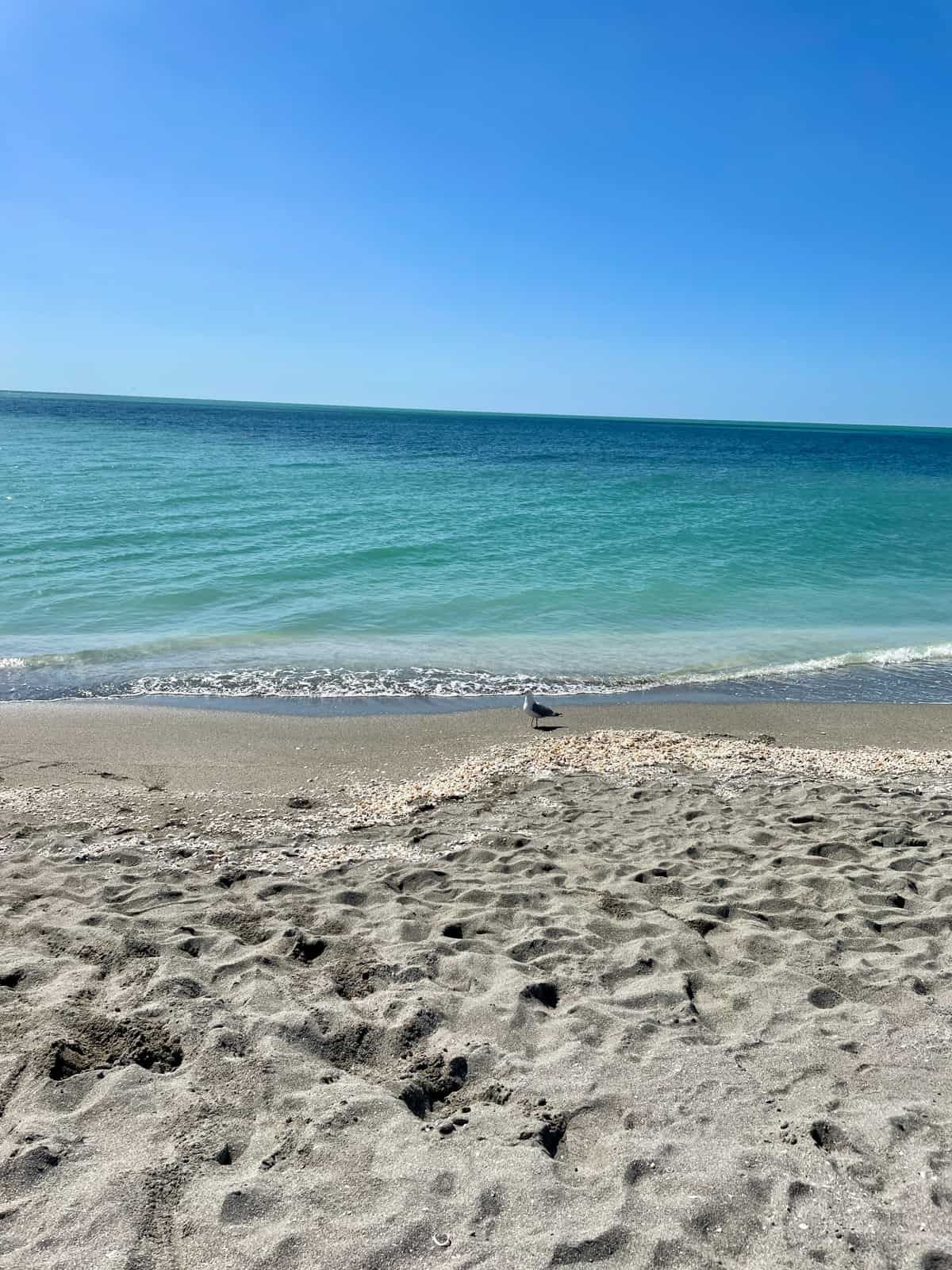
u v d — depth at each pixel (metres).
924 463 72.81
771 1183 3.00
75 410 130.50
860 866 6.12
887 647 15.59
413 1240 2.74
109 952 4.64
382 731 10.85
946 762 9.44
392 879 5.91
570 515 28.00
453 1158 3.12
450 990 4.39
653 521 27.19
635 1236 2.77
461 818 7.39
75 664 13.45
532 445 84.31
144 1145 3.15
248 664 13.78
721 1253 2.74
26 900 5.48
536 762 9.25
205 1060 3.66
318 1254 2.68
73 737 10.18
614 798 7.89
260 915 5.26
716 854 6.38
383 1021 4.03
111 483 31.50
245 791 8.46
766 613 17.70
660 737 10.27
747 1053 3.84
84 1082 3.51
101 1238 2.70
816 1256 2.72
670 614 17.36
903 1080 3.65
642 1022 4.05
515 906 5.47
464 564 20.53
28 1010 4.02
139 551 20.28
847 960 4.75
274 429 96.12
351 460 50.06
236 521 24.25
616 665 14.24
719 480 43.59
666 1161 3.10
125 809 7.70
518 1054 3.81
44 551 19.92
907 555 23.50
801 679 13.77
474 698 12.45
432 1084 3.63
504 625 16.28
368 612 16.64
